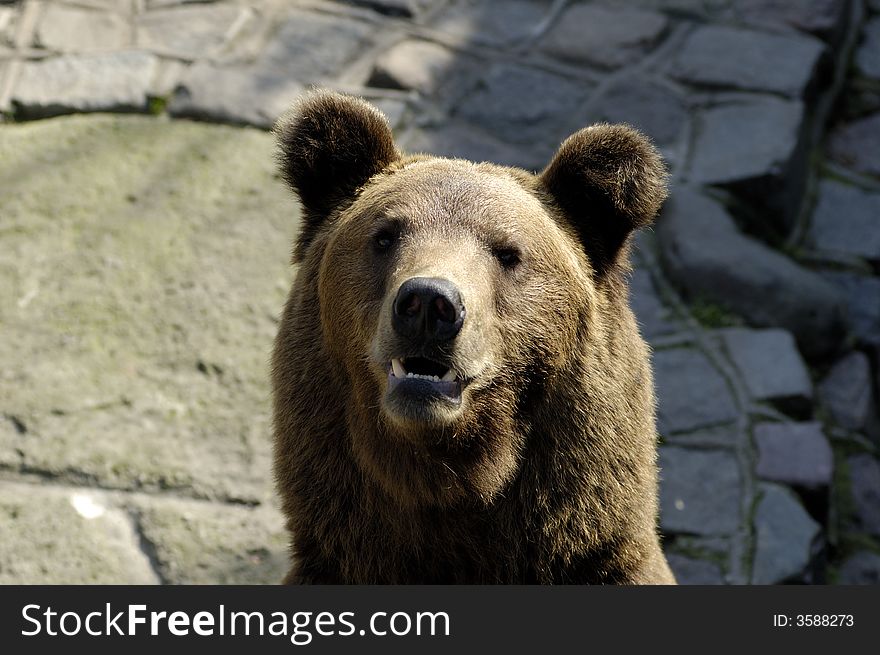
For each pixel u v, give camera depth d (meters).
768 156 12.32
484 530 5.93
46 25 13.38
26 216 10.98
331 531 6.04
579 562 6.04
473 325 5.32
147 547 8.55
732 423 10.27
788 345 10.94
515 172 6.41
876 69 14.75
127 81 12.53
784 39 13.88
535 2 14.41
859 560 10.07
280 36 13.42
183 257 10.66
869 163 13.68
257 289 10.43
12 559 8.33
